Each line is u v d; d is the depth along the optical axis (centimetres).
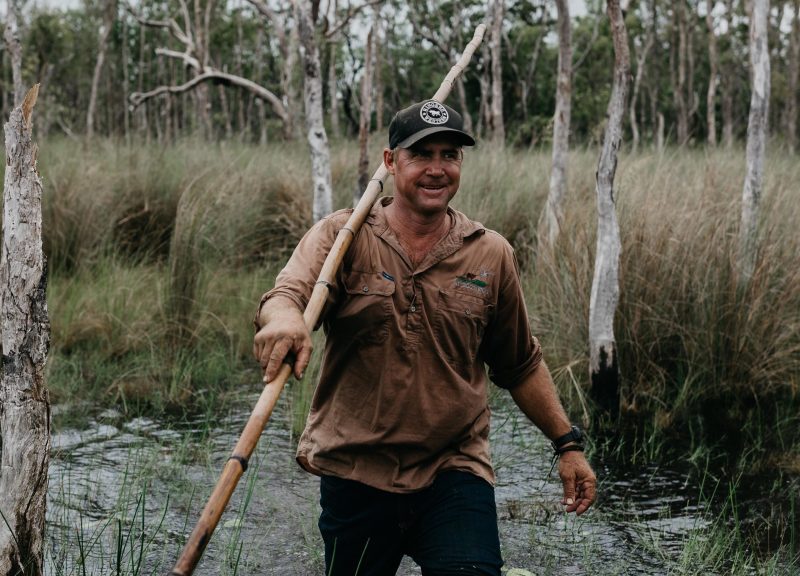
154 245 951
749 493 471
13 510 275
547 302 688
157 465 491
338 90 3152
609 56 3184
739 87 3481
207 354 705
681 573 376
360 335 248
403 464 252
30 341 277
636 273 630
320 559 389
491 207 925
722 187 742
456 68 318
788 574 379
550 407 279
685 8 2709
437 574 243
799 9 2531
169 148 1205
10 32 813
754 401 613
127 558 379
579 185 956
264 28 3250
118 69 3828
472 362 258
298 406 566
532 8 2955
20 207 275
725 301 625
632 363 629
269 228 991
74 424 560
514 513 441
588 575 378
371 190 254
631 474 499
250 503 444
